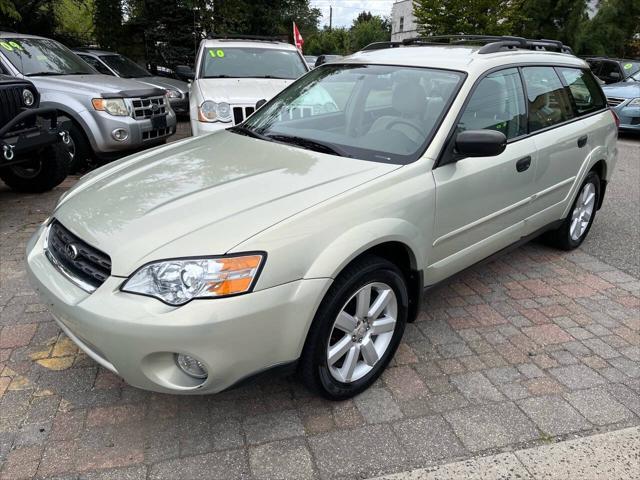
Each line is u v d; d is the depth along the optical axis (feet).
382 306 8.86
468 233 10.57
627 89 38.34
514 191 11.55
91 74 23.68
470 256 10.94
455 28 68.28
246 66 26.17
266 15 57.21
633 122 36.65
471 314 11.93
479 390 9.28
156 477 7.25
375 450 7.86
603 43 76.95
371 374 9.09
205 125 21.47
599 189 16.12
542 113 12.75
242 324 6.89
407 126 10.08
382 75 11.35
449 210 9.75
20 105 16.63
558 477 7.47
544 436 8.25
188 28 50.80
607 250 16.07
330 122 11.12
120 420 8.25
